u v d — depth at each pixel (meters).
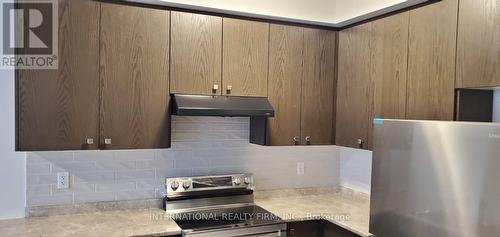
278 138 2.83
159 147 2.50
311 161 3.38
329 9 2.94
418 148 1.88
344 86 2.93
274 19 2.82
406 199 1.95
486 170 1.59
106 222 2.38
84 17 2.29
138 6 2.43
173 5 2.51
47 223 2.34
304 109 2.91
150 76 2.46
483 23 1.87
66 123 2.27
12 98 2.42
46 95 2.23
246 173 3.08
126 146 2.42
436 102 2.14
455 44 2.03
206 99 2.55
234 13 2.68
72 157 2.57
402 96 2.37
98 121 2.34
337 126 3.00
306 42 2.91
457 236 1.69
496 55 1.81
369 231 2.21
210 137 2.97
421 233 1.86
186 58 2.54
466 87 1.96
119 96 2.39
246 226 2.44
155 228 2.28
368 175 3.16
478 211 1.61
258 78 2.74
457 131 1.70
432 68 2.16
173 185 2.75
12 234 2.12
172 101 2.51
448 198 1.73
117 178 2.70
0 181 2.41
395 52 2.43
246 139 3.11
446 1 2.08
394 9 2.48
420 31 2.25
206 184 2.85
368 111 2.67
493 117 2.14
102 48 2.33
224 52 2.64
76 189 2.59
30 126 2.20
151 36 2.45
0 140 2.40
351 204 3.02
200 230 2.32
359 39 2.77
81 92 2.30
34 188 2.48
